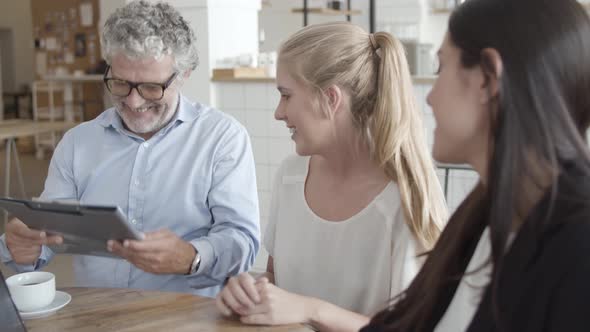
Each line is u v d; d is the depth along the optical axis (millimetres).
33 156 8547
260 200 3795
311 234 1441
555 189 678
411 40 4527
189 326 1225
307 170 1502
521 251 698
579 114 718
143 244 1379
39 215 1289
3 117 11805
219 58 3797
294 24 7355
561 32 697
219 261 1648
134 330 1210
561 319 645
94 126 1862
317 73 1297
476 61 740
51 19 9773
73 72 9719
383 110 1302
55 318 1278
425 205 1299
